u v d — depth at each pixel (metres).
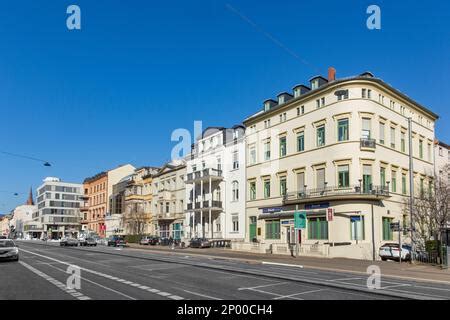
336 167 36.72
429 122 46.91
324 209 37.03
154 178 69.25
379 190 35.66
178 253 38.66
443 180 40.53
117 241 58.91
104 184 93.00
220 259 31.28
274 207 43.03
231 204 49.88
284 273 19.95
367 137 36.59
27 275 18.09
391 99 40.06
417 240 33.19
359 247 33.19
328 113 38.03
